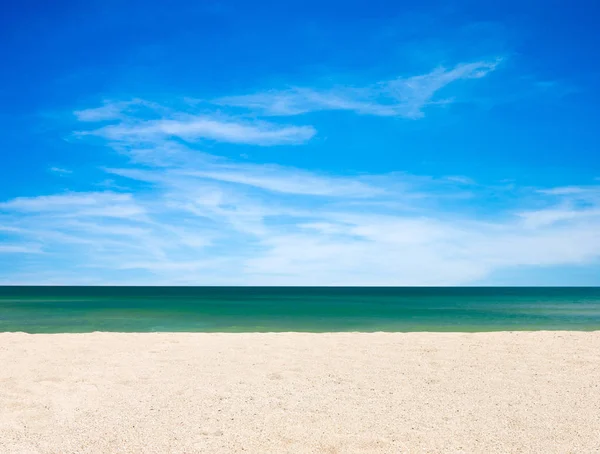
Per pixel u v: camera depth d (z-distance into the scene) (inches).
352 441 190.4
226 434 197.9
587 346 421.1
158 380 290.4
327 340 457.7
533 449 182.9
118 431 201.5
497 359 360.5
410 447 184.4
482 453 179.0
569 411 231.3
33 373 306.7
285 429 203.9
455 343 438.0
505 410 232.7
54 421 214.1
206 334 505.4
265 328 674.2
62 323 737.6
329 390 268.7
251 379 294.4
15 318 830.5
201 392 263.4
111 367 326.3
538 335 497.4
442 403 244.2
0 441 189.3
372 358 363.3
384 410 231.6
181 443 188.1
